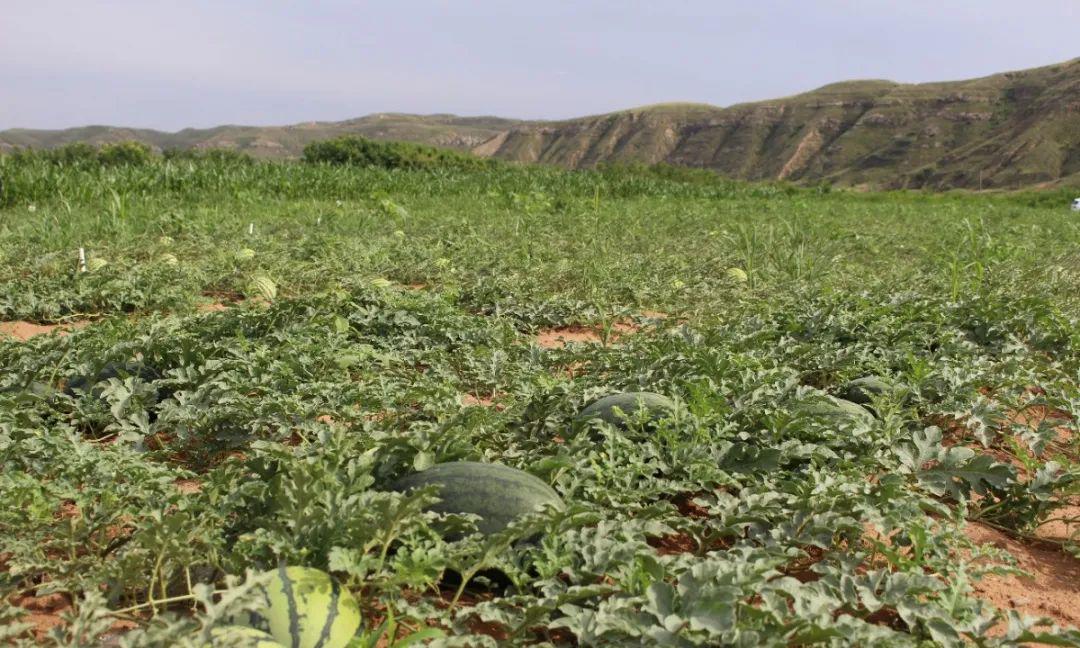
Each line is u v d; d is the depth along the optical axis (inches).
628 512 134.5
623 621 97.4
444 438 141.6
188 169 770.8
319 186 823.1
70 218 465.4
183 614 107.3
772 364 210.5
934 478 159.3
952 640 103.2
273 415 162.9
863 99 5826.8
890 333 253.8
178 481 155.4
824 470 148.3
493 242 473.7
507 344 238.2
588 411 172.1
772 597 99.4
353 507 112.7
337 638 93.4
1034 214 1000.9
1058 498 160.6
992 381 207.3
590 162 6845.5
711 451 156.1
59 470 140.9
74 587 108.4
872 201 1339.8
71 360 193.6
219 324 239.8
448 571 119.9
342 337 221.8
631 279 369.1
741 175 5782.5
